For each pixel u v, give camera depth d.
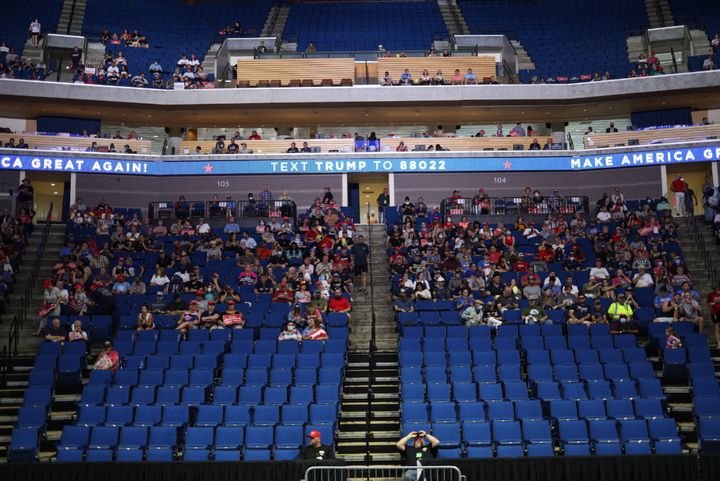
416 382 15.56
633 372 15.67
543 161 28.73
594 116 32.09
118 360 16.17
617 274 20.31
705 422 13.81
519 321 18.05
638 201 26.97
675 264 20.59
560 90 30.03
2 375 16.22
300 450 12.84
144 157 28.48
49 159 27.45
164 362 16.20
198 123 32.12
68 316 18.89
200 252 22.64
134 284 20.59
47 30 34.91
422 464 11.74
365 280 21.27
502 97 29.97
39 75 30.00
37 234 24.19
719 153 27.42
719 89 29.36
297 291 19.39
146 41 35.88
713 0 36.94
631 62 33.62
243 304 19.19
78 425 14.06
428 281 20.39
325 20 39.62
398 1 41.66
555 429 13.95
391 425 14.77
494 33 37.97
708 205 24.22
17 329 18.03
